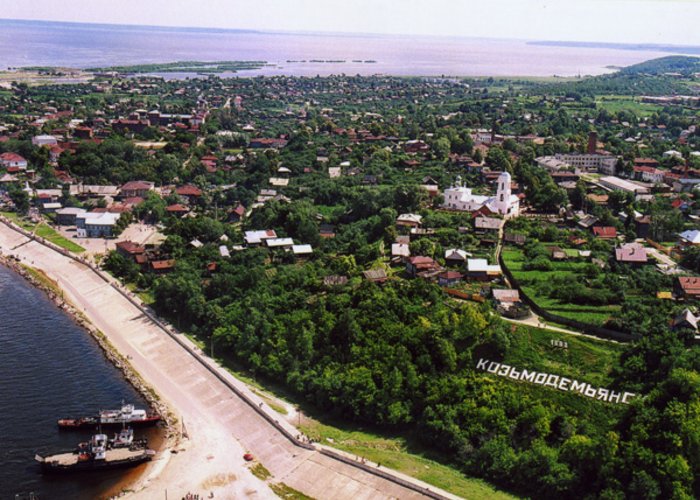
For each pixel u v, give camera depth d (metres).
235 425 193.50
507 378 189.38
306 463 175.38
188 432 189.88
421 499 159.50
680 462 151.12
